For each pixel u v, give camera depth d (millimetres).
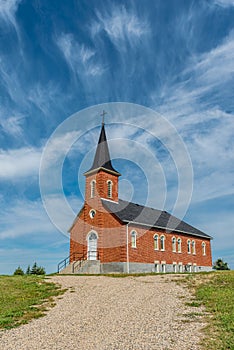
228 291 15219
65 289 18203
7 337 9852
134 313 12180
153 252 35375
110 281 20641
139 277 22375
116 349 8383
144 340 8961
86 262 31922
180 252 40219
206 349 8039
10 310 13359
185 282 18797
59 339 9492
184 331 9570
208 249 47125
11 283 19938
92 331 10156
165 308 12758
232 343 8266
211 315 11312
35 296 16594
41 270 47156
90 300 15078
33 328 10773
